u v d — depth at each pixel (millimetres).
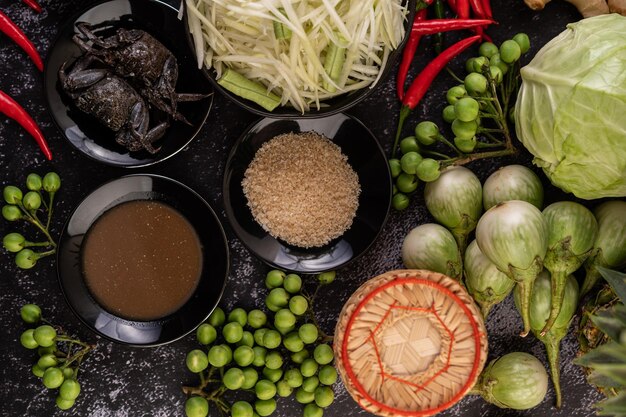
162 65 730
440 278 707
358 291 711
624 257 724
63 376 730
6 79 751
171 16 735
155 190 754
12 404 770
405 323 714
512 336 792
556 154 682
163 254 761
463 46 747
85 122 739
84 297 751
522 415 798
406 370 715
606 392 730
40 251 766
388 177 750
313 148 768
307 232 767
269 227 769
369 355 710
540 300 726
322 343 779
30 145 758
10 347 768
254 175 765
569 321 730
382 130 783
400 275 704
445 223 750
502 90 746
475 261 734
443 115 754
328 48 687
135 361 777
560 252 708
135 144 734
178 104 750
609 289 716
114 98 719
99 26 728
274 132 766
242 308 783
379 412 713
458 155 780
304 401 759
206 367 756
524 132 705
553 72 673
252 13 665
